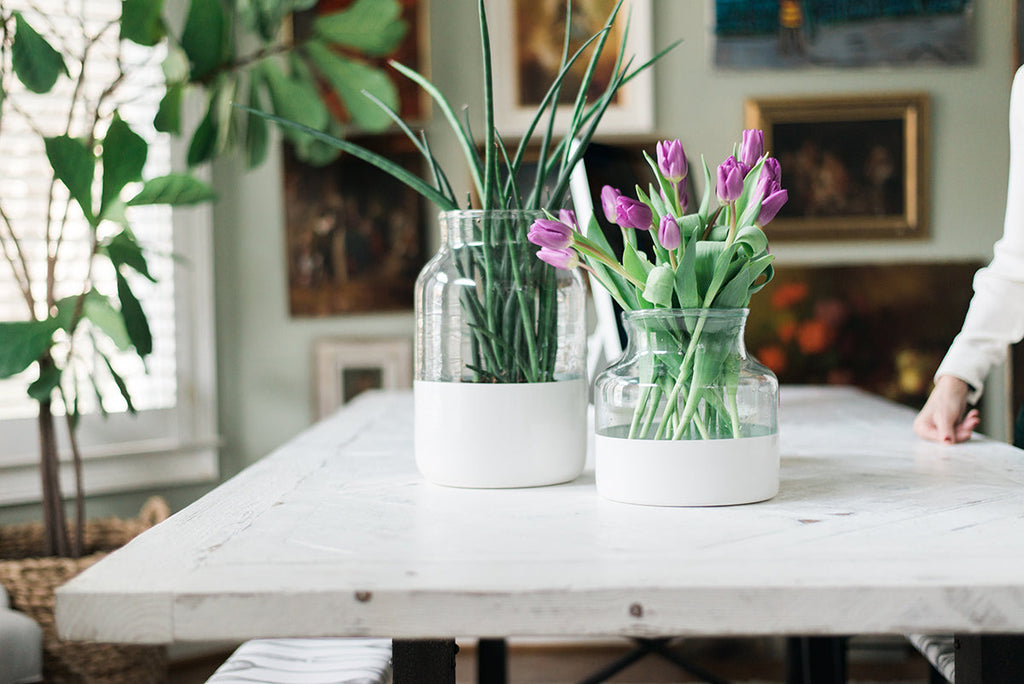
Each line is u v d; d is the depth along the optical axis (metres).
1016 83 1.51
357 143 3.24
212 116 2.64
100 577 0.77
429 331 1.12
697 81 3.25
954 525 0.90
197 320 3.08
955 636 0.90
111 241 2.28
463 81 3.27
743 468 1.00
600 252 0.99
